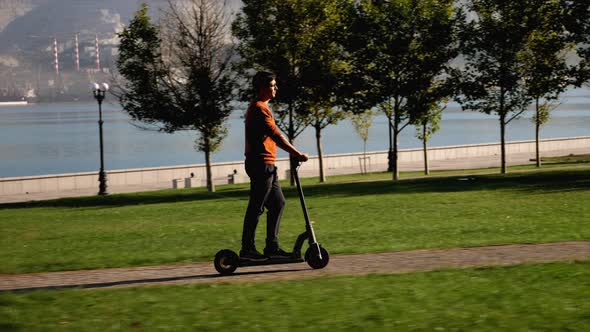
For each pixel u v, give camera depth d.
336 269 11.71
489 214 21.56
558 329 7.22
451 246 14.32
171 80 47.41
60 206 39.28
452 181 40.56
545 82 45.91
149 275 11.95
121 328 7.76
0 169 133.25
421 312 8.15
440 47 48.50
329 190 37.94
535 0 44.53
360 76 49.03
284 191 39.44
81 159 152.88
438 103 53.81
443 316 7.92
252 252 11.47
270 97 11.40
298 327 7.64
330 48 49.34
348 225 20.23
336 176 66.62
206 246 16.30
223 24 47.81
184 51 47.16
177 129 48.31
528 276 10.18
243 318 8.10
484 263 11.90
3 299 9.27
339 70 49.53
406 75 49.19
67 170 128.38
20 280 11.92
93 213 31.39
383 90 48.88
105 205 38.31
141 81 46.78
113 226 23.94
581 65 44.91
